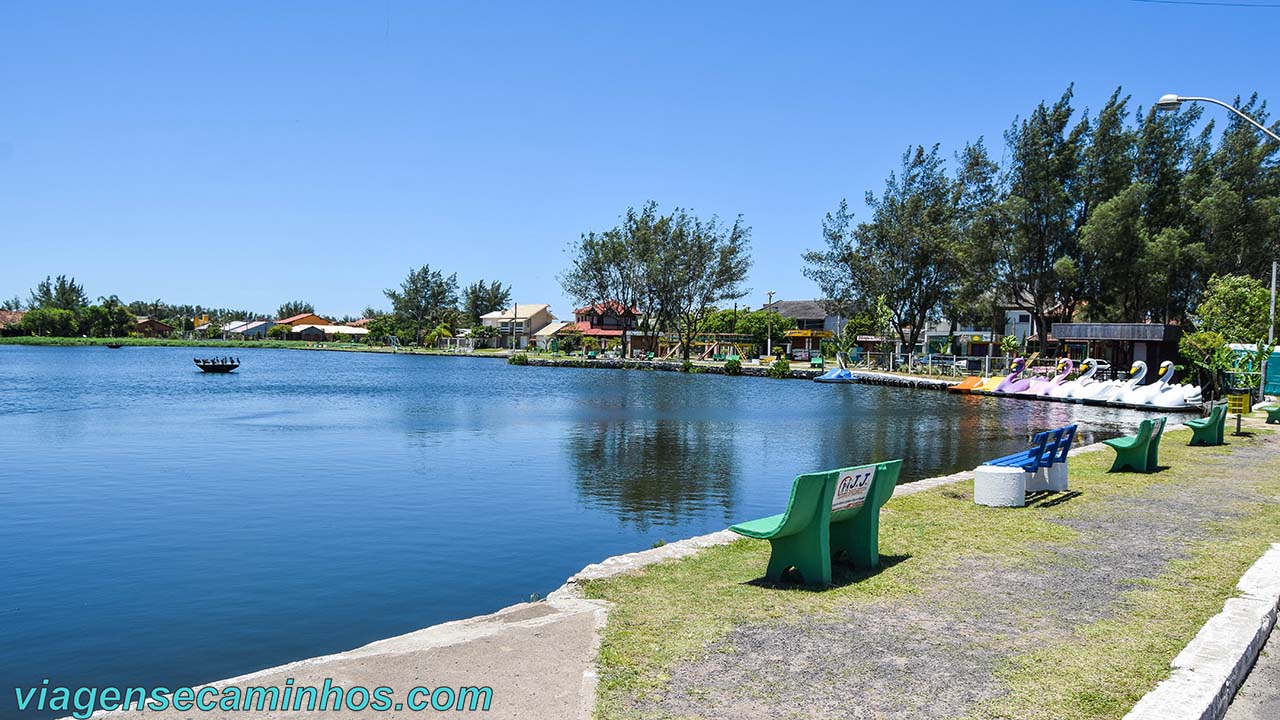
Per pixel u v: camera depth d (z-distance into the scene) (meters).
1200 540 9.33
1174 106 18.66
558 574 10.59
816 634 6.20
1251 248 56.69
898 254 68.56
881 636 6.16
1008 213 58.91
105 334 152.75
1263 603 6.70
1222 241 57.03
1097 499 11.93
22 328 145.00
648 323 97.94
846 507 7.88
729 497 16.11
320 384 57.25
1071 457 16.73
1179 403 36.69
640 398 45.09
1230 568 8.05
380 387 53.97
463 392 49.56
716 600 7.12
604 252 92.88
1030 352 77.12
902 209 68.06
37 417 32.34
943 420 32.94
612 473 19.08
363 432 27.56
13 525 13.39
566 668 5.48
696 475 18.83
